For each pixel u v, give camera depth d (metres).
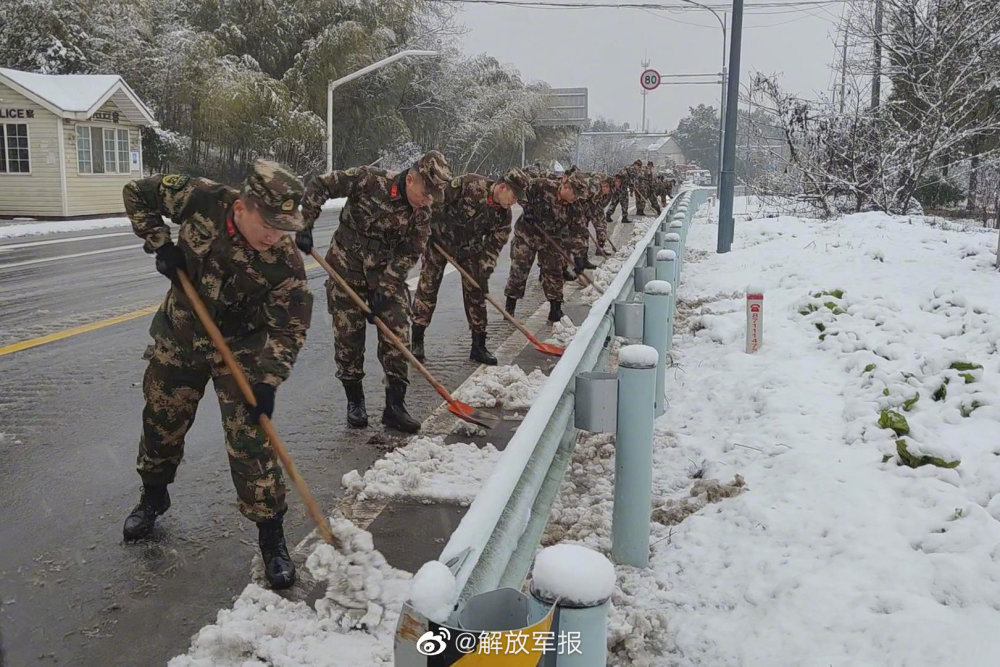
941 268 10.09
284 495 3.51
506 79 56.09
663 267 6.98
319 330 8.47
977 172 21.33
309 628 3.12
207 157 35.41
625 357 3.54
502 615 1.75
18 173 22.50
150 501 3.88
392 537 3.96
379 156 41.91
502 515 2.24
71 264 13.30
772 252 13.59
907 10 19.58
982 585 3.30
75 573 3.55
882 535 3.76
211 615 3.28
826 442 4.93
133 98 24.14
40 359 7.07
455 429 5.45
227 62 33.25
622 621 3.19
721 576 3.61
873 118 19.34
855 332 7.13
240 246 3.26
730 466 4.79
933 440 4.73
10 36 29.02
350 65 37.19
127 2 32.16
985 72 18.88
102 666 2.93
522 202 8.87
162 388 3.60
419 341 7.25
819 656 2.99
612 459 4.94
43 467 4.71
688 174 71.81
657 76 45.31
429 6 44.91
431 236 6.98
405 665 1.56
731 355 7.04
